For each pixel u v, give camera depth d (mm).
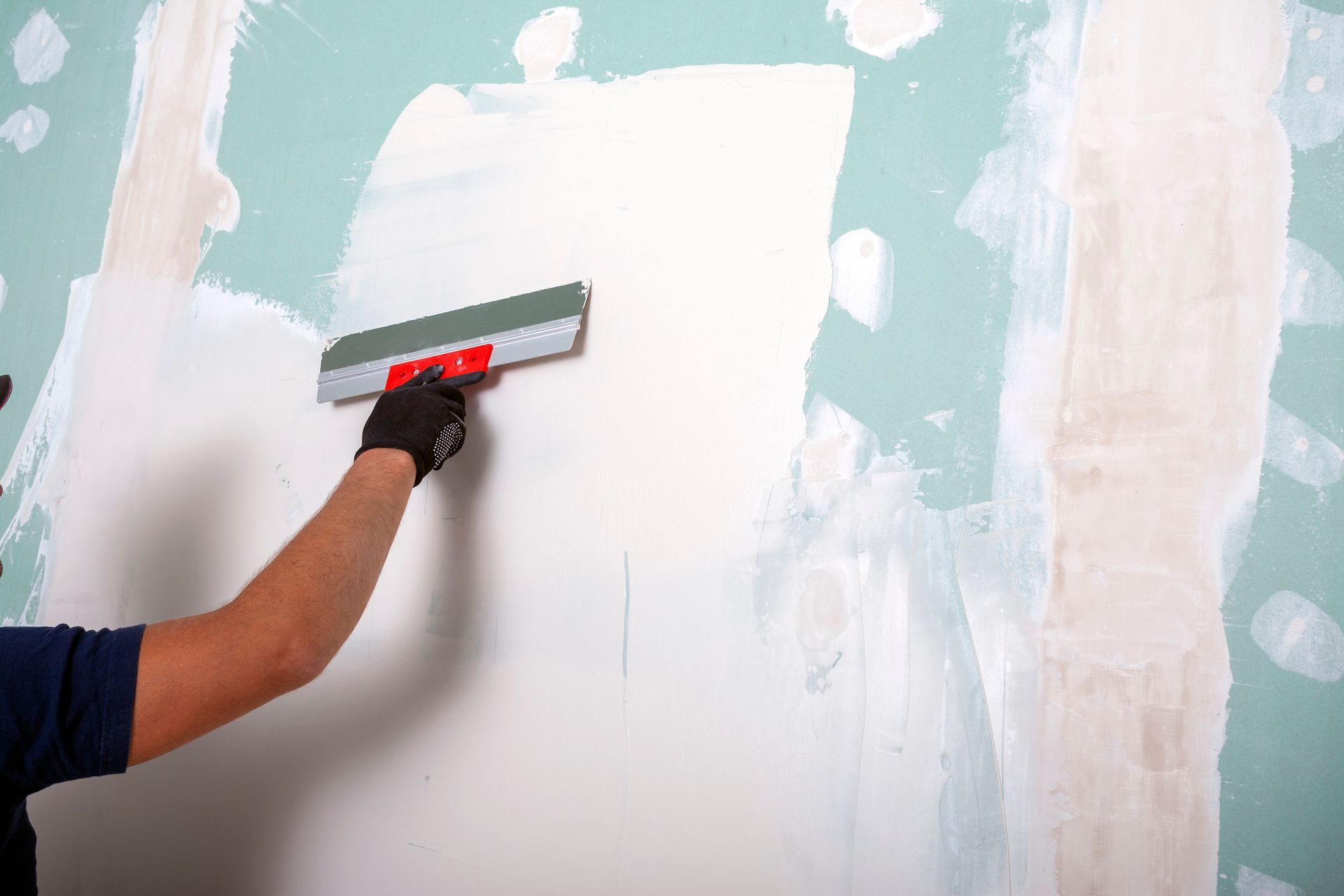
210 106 1583
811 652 988
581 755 1091
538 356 1188
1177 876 800
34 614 1540
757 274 1088
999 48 996
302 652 857
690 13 1188
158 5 1683
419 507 1263
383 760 1216
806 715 980
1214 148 880
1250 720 793
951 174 999
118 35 1716
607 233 1192
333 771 1246
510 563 1182
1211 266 865
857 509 989
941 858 893
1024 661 887
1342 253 814
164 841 1354
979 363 951
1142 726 831
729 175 1125
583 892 1062
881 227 1026
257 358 1434
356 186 1404
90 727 806
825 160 1070
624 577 1105
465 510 1229
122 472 1518
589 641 1112
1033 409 919
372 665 1251
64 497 1566
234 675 826
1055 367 917
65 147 1733
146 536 1466
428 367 1228
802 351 1047
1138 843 817
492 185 1292
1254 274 846
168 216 1581
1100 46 947
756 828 985
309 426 1355
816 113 1084
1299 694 779
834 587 987
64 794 1446
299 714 1286
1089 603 867
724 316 1100
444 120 1347
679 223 1146
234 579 1372
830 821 950
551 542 1159
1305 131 844
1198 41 903
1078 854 838
